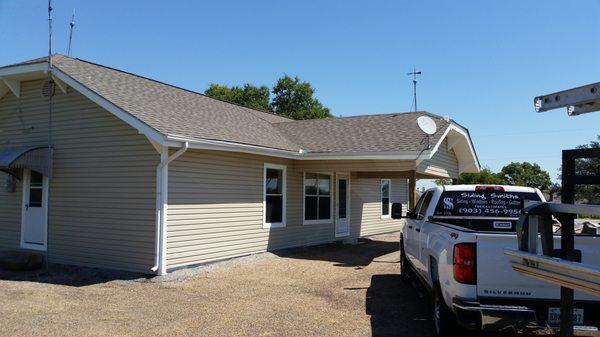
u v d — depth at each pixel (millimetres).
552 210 3271
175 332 6137
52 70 10906
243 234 12242
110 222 10586
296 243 14500
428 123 12273
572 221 3371
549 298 4996
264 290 8648
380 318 6879
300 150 13750
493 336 5957
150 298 7977
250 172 12562
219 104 16250
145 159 10180
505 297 5051
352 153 12898
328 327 6430
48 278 9703
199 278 9617
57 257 11344
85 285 9023
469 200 7465
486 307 4918
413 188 12602
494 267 5070
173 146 9648
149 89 13148
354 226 17766
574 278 2869
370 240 17547
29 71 11273
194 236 10664
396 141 13289
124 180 10445
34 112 12062
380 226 19875
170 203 10031
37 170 11086
